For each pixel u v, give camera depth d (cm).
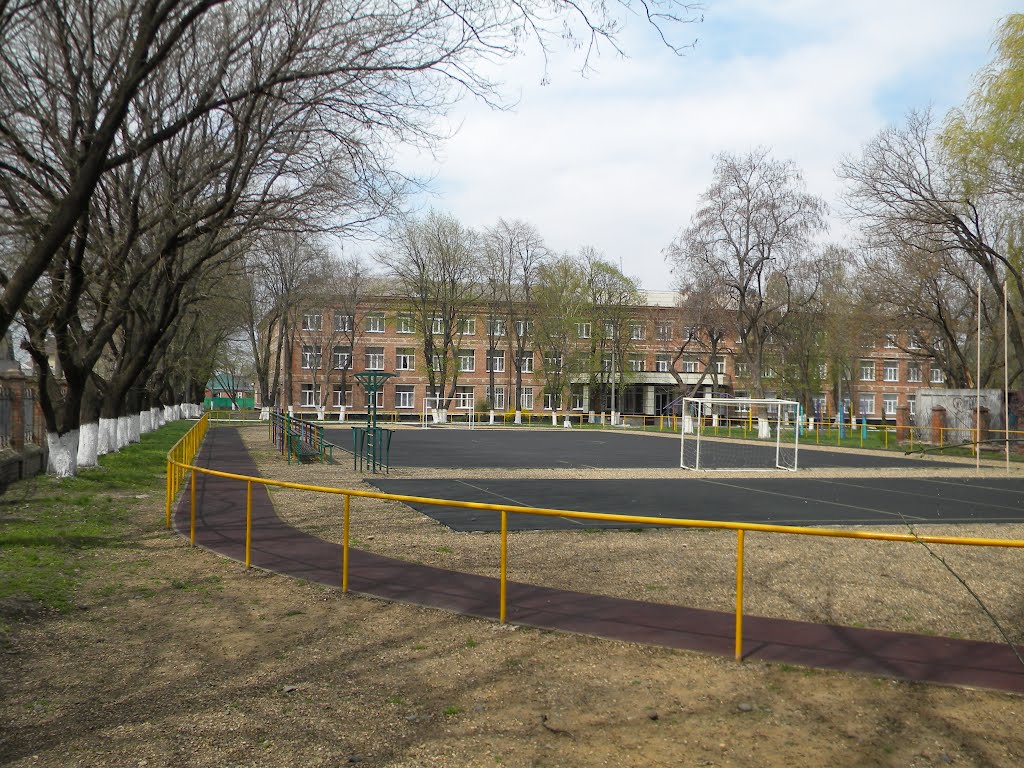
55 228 930
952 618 823
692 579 984
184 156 1755
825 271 4853
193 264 2212
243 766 470
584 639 724
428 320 6844
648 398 8100
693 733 522
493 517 1490
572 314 6650
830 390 7562
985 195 3133
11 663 652
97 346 1961
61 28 1301
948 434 3869
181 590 902
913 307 4069
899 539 606
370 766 472
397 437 4572
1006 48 2925
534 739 511
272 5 1414
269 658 669
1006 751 499
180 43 1456
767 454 3516
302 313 6669
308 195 1791
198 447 3350
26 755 482
